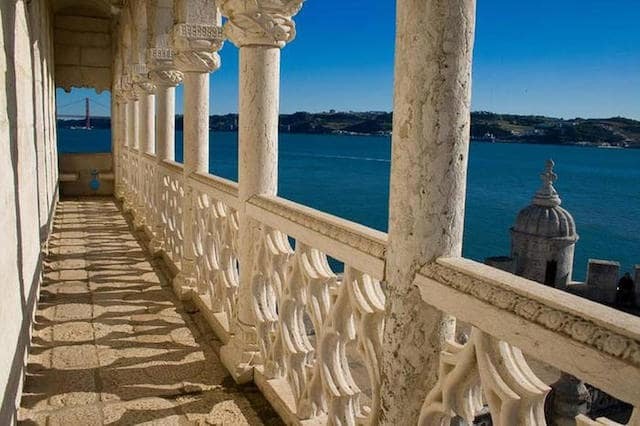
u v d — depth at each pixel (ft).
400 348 6.90
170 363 14.21
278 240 12.31
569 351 4.63
